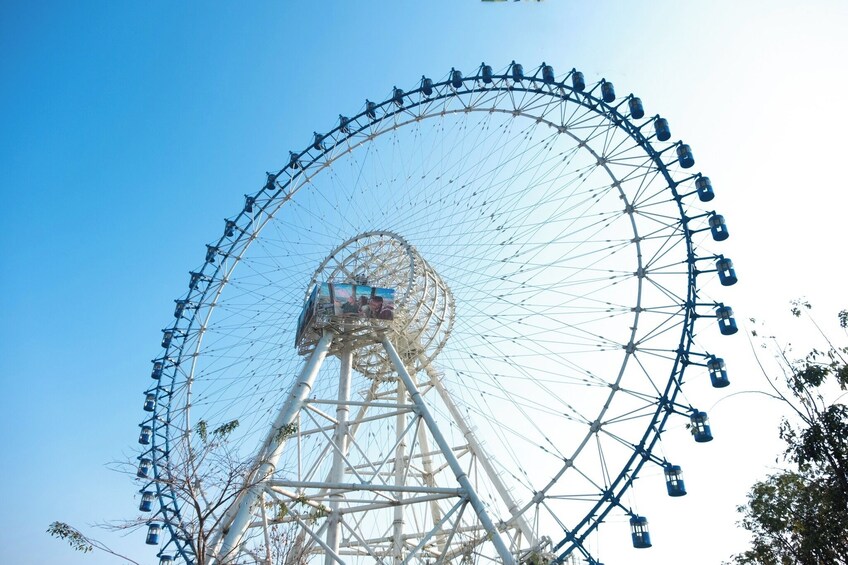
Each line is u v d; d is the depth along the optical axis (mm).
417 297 45156
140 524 27656
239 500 34156
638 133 47031
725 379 40094
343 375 43281
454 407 47656
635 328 43375
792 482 29688
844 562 27188
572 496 40188
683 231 44250
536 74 49781
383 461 37031
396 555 39531
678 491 38094
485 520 34250
